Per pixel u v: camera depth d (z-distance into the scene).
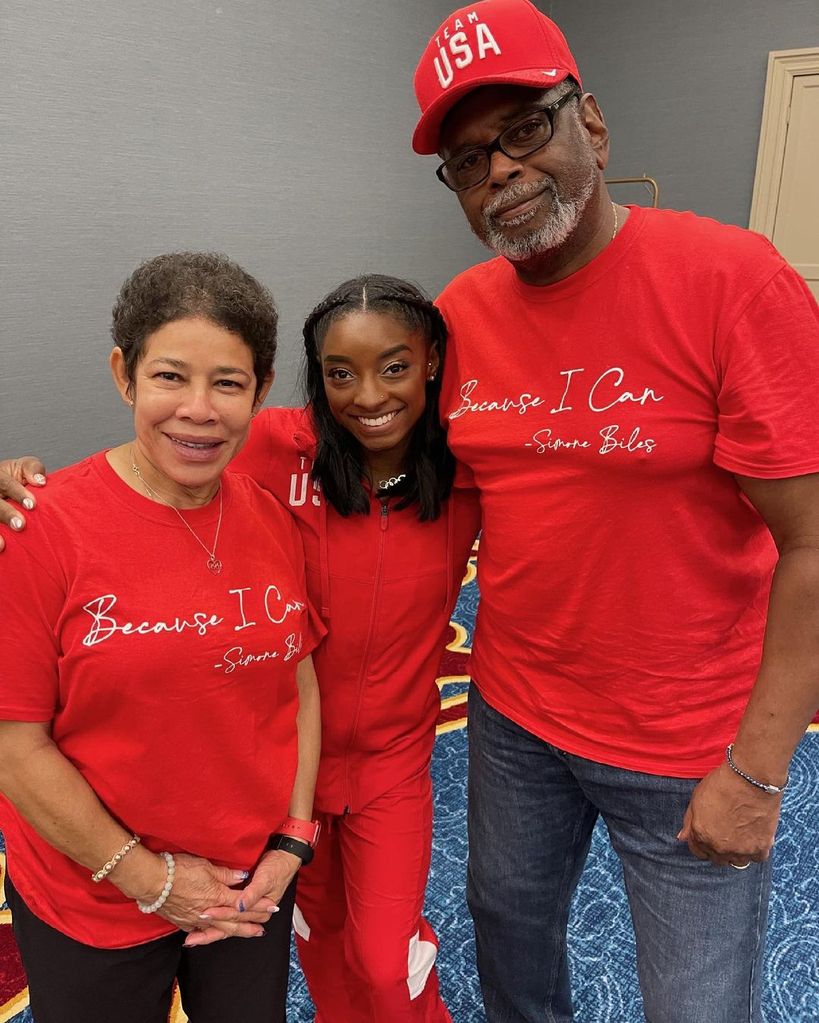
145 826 0.97
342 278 3.93
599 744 1.14
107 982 1.01
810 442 0.91
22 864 1.01
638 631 1.07
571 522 1.07
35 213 2.59
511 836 1.29
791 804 2.14
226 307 0.91
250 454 1.28
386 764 1.35
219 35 3.07
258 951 1.10
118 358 0.95
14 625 0.88
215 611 0.96
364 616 1.28
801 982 1.62
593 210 1.02
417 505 1.26
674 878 1.11
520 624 1.17
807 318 0.93
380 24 3.83
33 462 0.99
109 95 2.73
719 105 4.89
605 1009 1.58
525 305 1.09
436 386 1.24
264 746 1.06
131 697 0.92
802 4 4.50
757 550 1.09
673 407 0.99
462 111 1.04
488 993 1.44
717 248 0.96
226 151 3.20
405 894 1.27
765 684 0.96
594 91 5.29
